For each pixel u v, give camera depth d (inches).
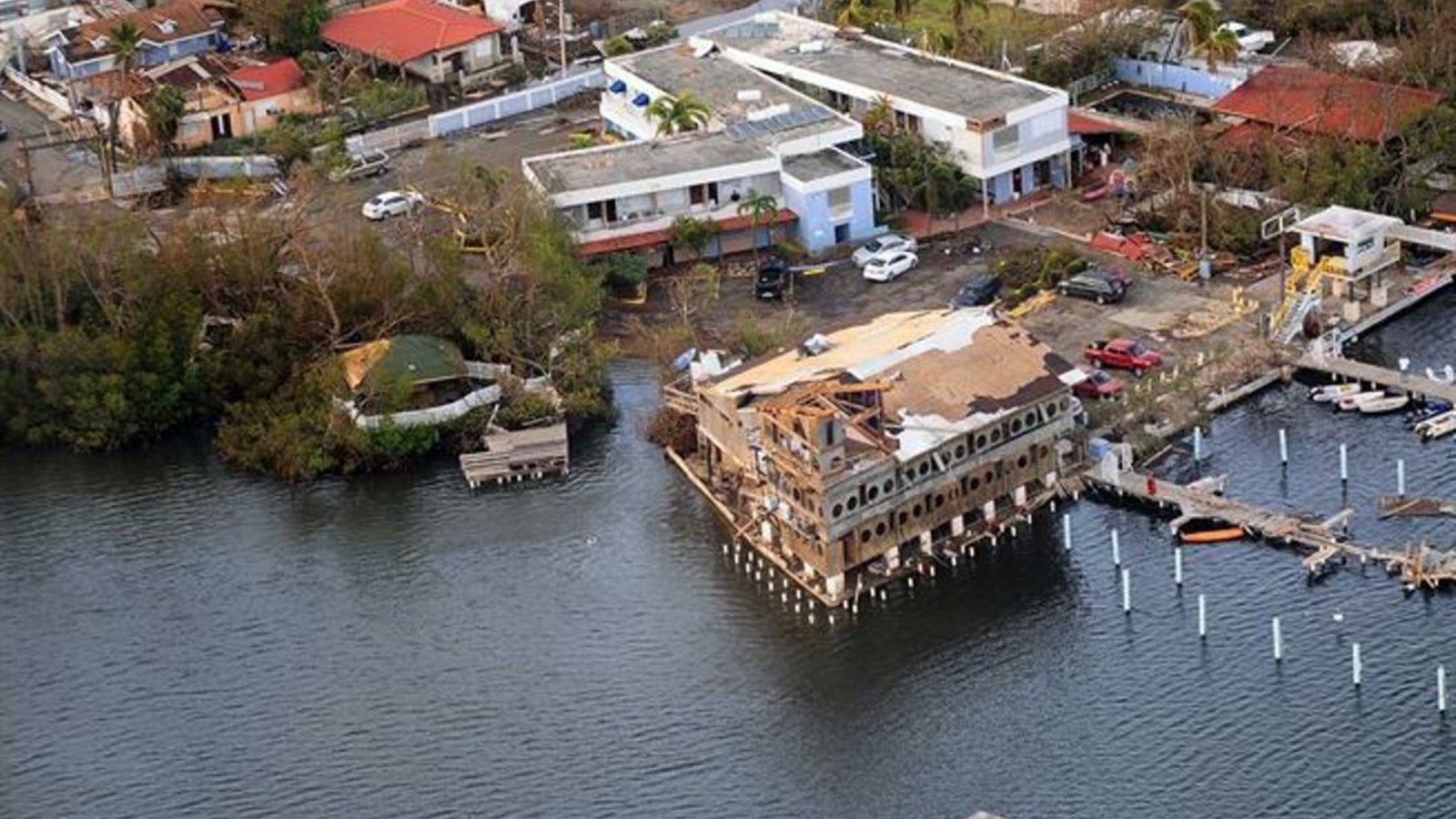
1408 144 7460.6
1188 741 5034.5
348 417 6510.8
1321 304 6840.6
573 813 4975.4
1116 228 7480.3
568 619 5698.8
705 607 5693.9
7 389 6811.0
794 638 5541.3
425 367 6653.5
